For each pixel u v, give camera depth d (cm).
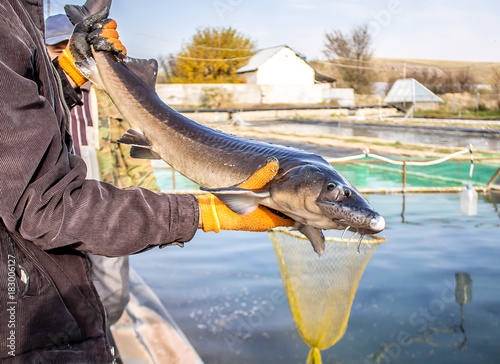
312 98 4644
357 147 1866
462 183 1123
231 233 720
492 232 697
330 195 165
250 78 5009
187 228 169
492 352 354
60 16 351
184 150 218
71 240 155
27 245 162
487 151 1609
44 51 173
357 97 5119
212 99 4241
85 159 362
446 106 4191
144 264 575
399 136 2305
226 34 4666
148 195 168
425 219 788
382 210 864
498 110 3822
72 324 173
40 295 164
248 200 174
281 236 360
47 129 153
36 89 152
